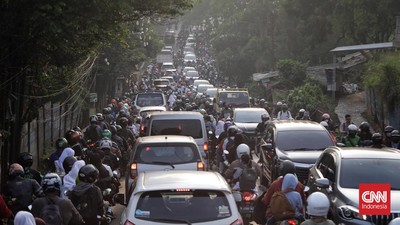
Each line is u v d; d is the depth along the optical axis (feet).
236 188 47.16
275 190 38.68
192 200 31.14
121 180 74.90
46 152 91.97
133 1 56.39
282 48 222.07
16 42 55.01
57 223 33.58
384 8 154.92
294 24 212.64
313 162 60.03
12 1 49.83
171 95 175.11
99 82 160.76
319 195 28.99
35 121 85.56
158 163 52.54
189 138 55.26
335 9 172.14
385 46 123.95
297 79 169.17
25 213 28.43
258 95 199.93
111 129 75.10
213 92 185.06
